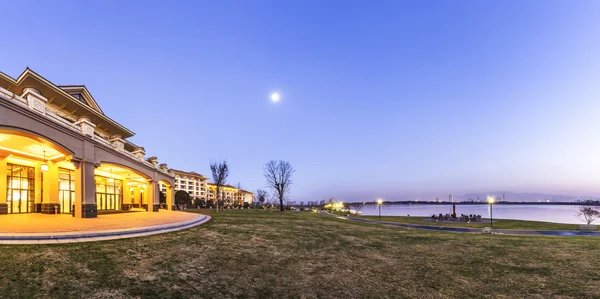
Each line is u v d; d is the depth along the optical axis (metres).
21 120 13.30
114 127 32.69
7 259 7.82
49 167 20.05
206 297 6.95
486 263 11.35
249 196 172.12
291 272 9.41
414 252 13.23
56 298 6.06
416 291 8.31
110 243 10.59
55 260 8.13
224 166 67.56
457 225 30.98
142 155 27.62
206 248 11.34
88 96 30.11
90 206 17.88
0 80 22.55
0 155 17.78
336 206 85.38
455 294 8.14
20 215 17.98
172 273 8.23
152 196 29.67
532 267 10.80
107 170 26.80
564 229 26.44
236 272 8.91
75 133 16.92
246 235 14.91
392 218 44.31
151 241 11.59
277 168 73.56
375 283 8.84
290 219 27.52
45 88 24.12
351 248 13.57
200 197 127.56
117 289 6.79
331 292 7.96
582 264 11.26
